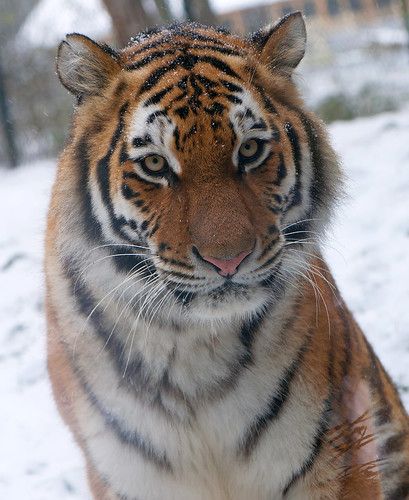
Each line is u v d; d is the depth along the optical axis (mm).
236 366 5195
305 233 5219
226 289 4801
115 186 4953
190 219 4723
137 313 5113
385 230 11523
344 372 5500
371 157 14070
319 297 5406
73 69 5172
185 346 5145
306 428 5262
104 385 5301
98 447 5441
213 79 4941
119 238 5012
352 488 5480
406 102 20906
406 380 8406
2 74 22234
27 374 9820
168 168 4832
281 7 33531
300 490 5367
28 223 14398
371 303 9961
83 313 5266
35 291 11664
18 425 8914
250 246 4656
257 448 5258
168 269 4824
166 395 5223
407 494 6473
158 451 5309
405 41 25328
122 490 5469
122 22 17438
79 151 5148
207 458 5316
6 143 22203
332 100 20953
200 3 19906
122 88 5086
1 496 7773
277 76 5289
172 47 5180
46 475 8039
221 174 4777
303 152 5145
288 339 5223
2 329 10867
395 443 6301
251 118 4879
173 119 4809
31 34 24656
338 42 27469
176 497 5426
